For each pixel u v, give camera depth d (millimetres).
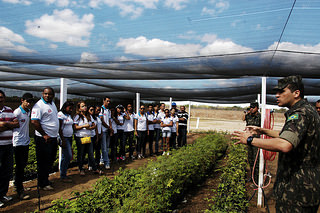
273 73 4277
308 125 2041
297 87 2223
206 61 4164
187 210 4211
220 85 7984
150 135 8945
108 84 8922
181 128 9820
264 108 4258
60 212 3049
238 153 7195
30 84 10781
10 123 4090
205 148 6543
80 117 5930
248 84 7555
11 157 4336
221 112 34875
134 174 4516
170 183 3998
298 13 2506
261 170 4254
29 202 4355
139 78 6934
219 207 3875
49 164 4977
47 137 4641
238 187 4344
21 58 4695
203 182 5906
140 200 3326
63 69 5957
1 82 10438
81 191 4918
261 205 4285
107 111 6883
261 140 2045
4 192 4242
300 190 2070
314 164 2094
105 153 6738
